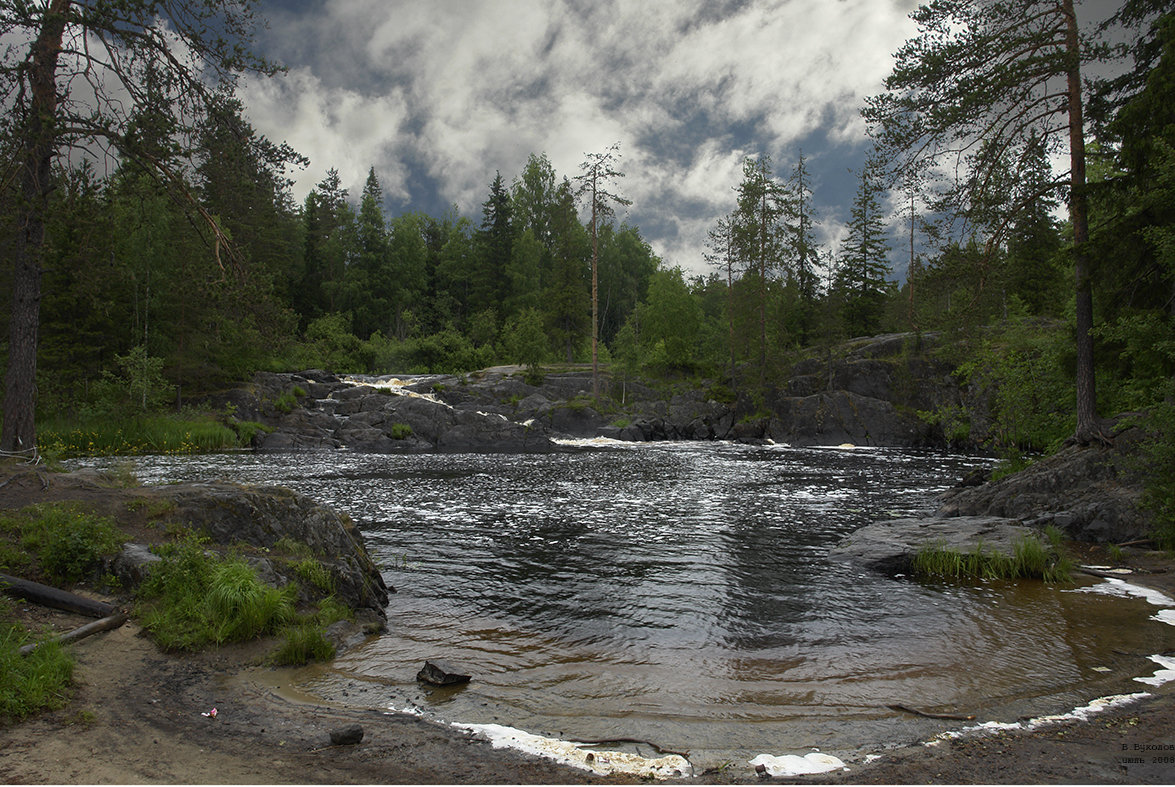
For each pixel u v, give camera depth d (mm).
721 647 7371
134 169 11156
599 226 51094
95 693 5422
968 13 15141
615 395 49656
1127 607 8891
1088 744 4820
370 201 77062
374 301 73312
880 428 40750
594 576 10461
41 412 30562
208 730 4953
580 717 5477
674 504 17453
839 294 48250
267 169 12547
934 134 15516
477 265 79125
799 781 4301
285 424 36594
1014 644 7422
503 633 7855
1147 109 13102
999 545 11352
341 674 6457
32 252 10781
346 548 9109
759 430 44562
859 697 5957
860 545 11961
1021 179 15484
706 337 68688
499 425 37688
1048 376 18656
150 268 33938
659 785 4246
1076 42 14516
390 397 41188
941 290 17281
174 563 7453
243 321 12961
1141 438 13484
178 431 31094
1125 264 14594
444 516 15523
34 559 7488
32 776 3982
